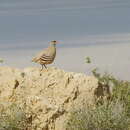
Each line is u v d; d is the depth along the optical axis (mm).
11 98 43344
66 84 43562
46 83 43562
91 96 43562
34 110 42438
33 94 43500
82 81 43906
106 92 45094
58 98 43188
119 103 43438
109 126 41906
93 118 42000
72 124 42031
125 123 42250
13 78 43906
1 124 41281
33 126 42406
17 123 41781
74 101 43062
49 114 42188
